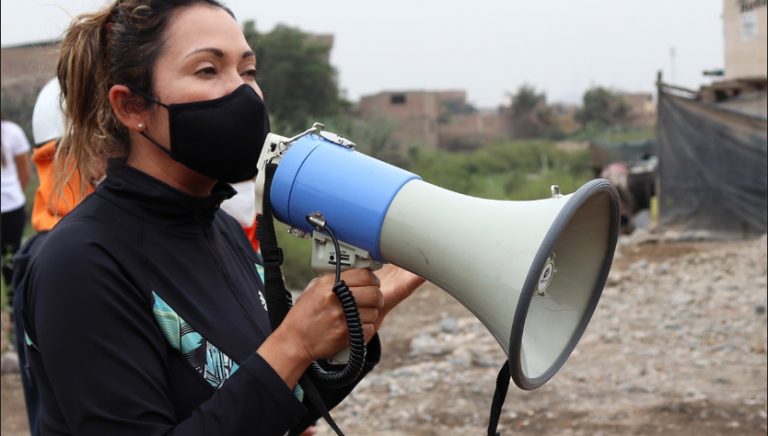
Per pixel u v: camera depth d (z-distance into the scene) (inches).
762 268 308.2
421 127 2106.3
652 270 333.4
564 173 977.5
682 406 185.8
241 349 65.0
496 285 57.2
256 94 66.1
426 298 327.6
